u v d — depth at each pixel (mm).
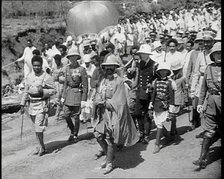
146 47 7246
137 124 7852
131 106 7406
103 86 6406
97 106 6395
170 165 6180
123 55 12828
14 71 21500
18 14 26344
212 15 18609
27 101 8078
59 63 10133
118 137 6141
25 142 9188
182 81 7508
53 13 26578
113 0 17391
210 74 5785
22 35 23953
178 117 9094
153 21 17781
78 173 6660
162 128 6957
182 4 19875
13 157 8109
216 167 5895
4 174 7102
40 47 22969
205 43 7344
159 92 6738
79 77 8172
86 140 8578
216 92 5707
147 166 6305
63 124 10414
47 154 7988
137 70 7457
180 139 7430
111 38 14734
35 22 25172
